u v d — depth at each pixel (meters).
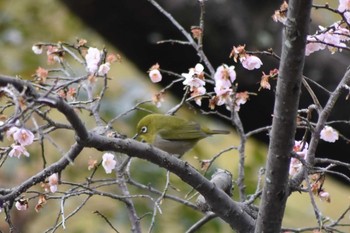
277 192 6.48
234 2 10.68
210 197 7.03
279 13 6.87
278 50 10.55
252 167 12.00
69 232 12.49
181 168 6.88
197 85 7.46
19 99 5.55
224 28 10.63
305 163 6.35
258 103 10.60
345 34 6.96
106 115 12.34
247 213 7.30
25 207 7.19
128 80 13.02
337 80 10.60
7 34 14.20
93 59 7.64
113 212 12.23
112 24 10.75
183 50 10.77
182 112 12.16
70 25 14.42
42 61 14.02
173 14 10.64
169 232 11.55
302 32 6.00
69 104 6.50
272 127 6.35
